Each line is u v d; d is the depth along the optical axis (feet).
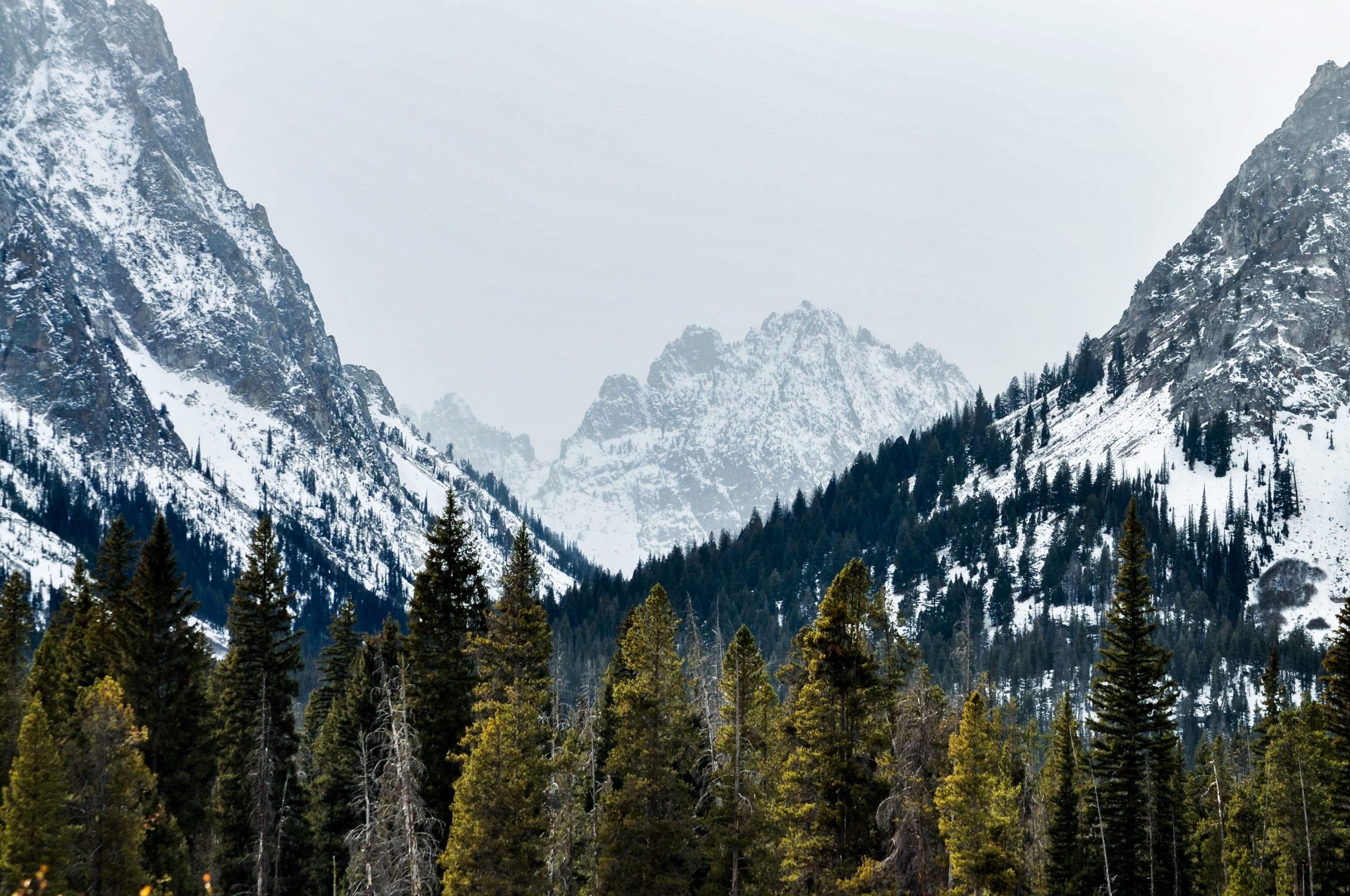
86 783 182.09
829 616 186.91
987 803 176.45
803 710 187.83
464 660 214.90
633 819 179.11
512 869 164.14
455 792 187.01
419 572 218.79
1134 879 218.38
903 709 190.19
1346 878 206.08
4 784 201.26
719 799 189.06
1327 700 217.97
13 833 165.58
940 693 192.85
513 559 207.10
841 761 182.80
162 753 221.66
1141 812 218.38
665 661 187.52
